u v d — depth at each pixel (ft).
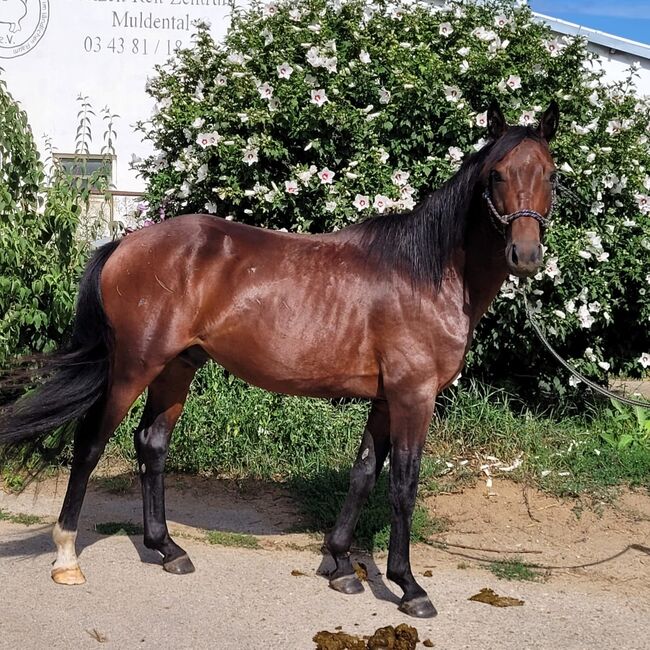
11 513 14.97
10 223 17.74
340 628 10.61
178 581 12.03
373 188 17.75
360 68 18.20
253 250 11.78
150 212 20.80
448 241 11.14
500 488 15.94
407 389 11.16
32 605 11.00
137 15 34.76
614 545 13.85
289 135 17.90
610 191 18.80
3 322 17.47
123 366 11.66
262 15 20.44
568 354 19.76
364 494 12.08
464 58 18.35
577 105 18.60
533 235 10.07
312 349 11.37
